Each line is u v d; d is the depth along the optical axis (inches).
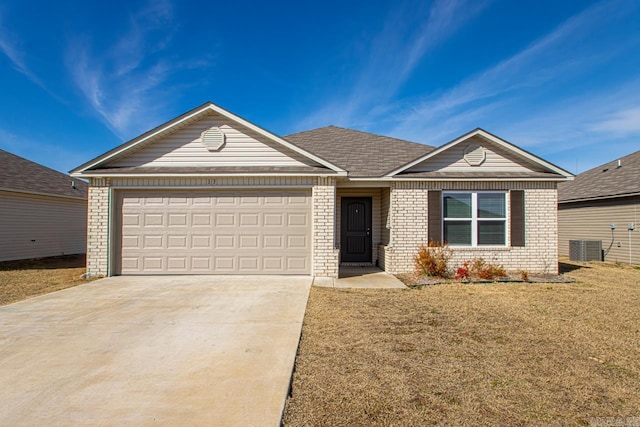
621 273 399.2
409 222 380.8
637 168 576.1
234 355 150.6
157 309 227.6
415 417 105.1
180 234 353.1
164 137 362.3
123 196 354.6
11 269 435.5
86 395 116.1
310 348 161.0
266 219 353.1
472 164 395.9
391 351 157.6
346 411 108.2
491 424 102.0
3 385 123.1
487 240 382.0
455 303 247.0
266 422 100.4
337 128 581.6
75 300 253.1
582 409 110.4
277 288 295.3
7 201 510.3
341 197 454.3
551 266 378.6
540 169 394.0
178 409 107.3
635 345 166.1
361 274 376.2
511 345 165.9
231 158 362.0
